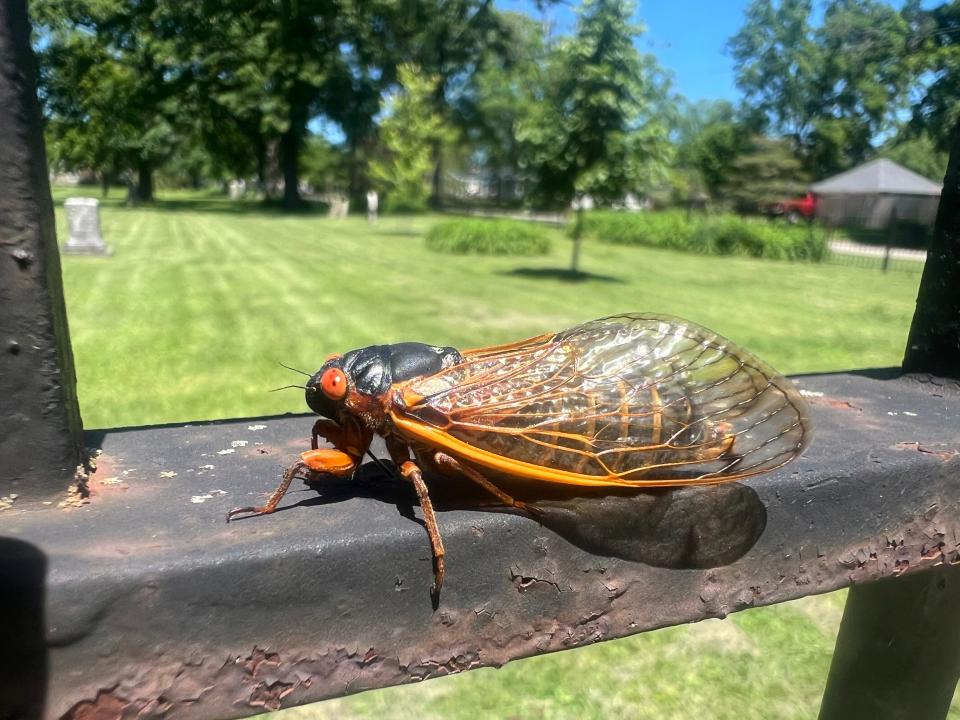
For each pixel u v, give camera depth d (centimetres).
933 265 7
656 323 6
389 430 5
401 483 5
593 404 5
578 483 5
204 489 5
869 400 7
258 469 5
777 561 5
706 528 5
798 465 5
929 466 5
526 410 5
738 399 6
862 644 7
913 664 7
